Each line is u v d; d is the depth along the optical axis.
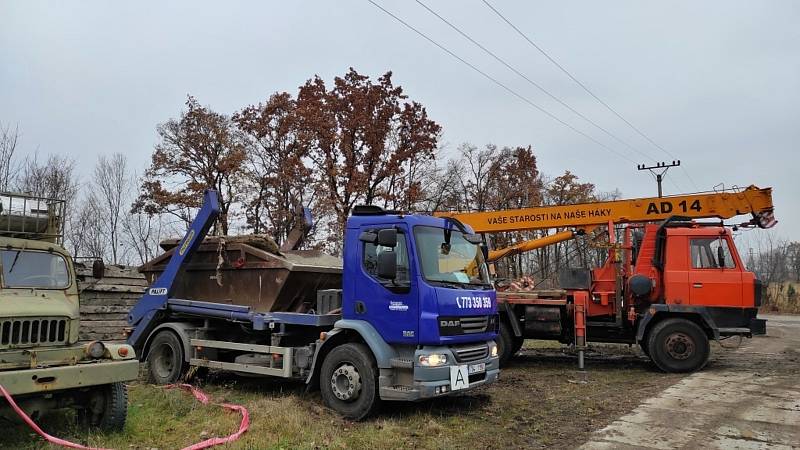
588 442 6.31
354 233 7.86
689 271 11.31
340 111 24.69
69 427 6.52
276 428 6.52
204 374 9.75
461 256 8.01
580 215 13.66
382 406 7.87
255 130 28.70
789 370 11.50
